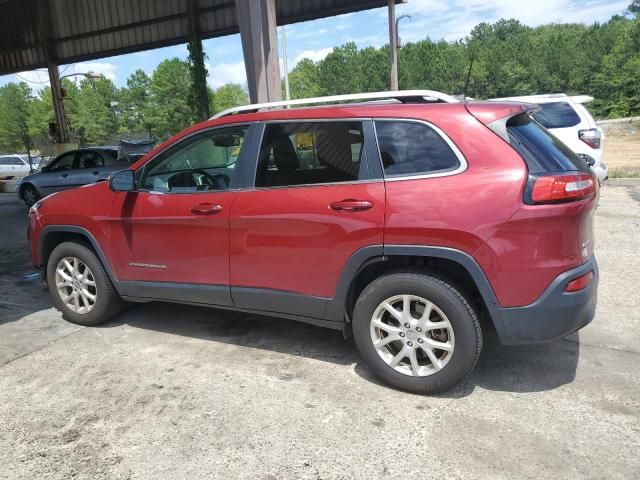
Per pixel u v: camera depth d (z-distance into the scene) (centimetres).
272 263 354
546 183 285
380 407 312
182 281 397
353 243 322
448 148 306
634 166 1490
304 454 269
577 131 918
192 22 1709
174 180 401
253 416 305
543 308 292
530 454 264
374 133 325
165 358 386
